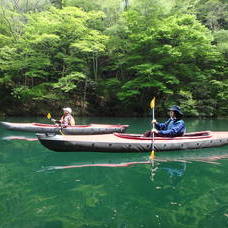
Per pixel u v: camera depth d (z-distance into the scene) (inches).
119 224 105.6
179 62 792.9
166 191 144.9
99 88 824.9
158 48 689.0
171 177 170.9
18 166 194.7
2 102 755.4
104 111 841.5
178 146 243.0
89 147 225.5
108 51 815.1
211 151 247.1
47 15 724.0
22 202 126.9
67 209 119.7
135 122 578.9
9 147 265.6
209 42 724.0
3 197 133.1
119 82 770.2
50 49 746.8
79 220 108.5
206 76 786.8
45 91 732.7
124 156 225.6
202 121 629.0
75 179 165.0
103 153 229.0
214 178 169.2
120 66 813.9
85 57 812.0
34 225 103.3
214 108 802.2
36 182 157.6
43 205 123.5
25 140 307.4
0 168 188.7
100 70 857.5
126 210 119.3
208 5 1034.7
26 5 898.1
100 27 834.8
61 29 721.6
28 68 724.0
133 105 840.3
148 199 132.6
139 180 163.9
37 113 773.3
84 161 209.9
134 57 733.9
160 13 764.0
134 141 233.1
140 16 740.7
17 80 780.6
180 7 832.9
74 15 724.7
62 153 232.4
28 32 700.0
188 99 762.2
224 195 139.0
